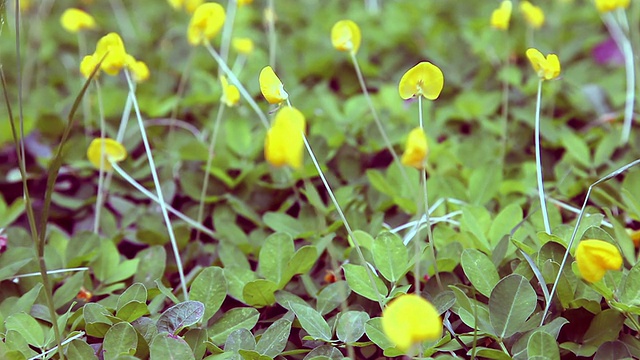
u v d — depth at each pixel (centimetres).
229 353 53
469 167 70
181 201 70
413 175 66
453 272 59
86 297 59
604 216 61
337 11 108
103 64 60
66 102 80
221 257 60
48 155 75
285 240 58
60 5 119
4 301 58
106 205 70
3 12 55
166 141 76
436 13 105
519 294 54
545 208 58
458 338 54
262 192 68
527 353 52
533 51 58
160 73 87
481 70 84
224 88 62
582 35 92
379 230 62
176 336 54
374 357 56
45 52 97
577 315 54
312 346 56
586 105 77
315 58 84
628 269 58
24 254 60
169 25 106
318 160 68
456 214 62
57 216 68
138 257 61
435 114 78
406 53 91
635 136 71
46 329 57
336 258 61
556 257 56
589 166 68
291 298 57
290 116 49
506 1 64
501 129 73
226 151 72
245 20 102
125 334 53
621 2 67
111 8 119
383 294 56
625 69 82
